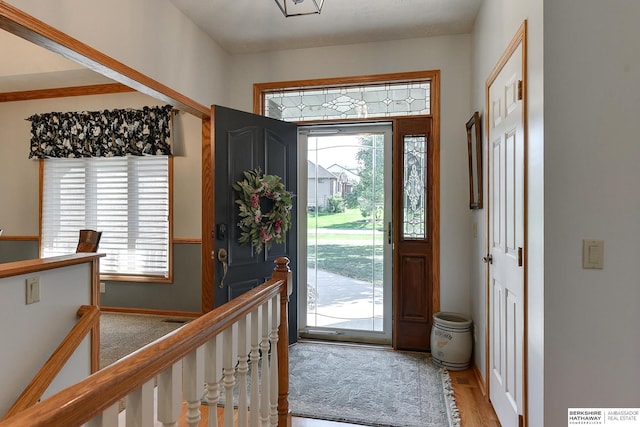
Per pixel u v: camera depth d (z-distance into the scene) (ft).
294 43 10.80
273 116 11.66
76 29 6.13
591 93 4.59
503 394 6.64
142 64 7.68
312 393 8.08
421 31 10.08
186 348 3.06
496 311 7.19
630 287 4.51
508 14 6.45
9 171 14.32
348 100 11.18
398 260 10.73
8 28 5.34
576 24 4.62
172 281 13.38
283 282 5.77
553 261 4.68
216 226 9.28
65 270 6.63
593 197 4.59
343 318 11.54
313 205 11.73
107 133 13.38
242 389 4.30
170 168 13.30
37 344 6.09
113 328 12.05
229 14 9.14
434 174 10.40
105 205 13.88
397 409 7.43
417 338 10.59
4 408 5.56
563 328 4.66
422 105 10.71
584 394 4.61
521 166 5.66
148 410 2.65
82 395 2.05
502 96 6.81
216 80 10.73
